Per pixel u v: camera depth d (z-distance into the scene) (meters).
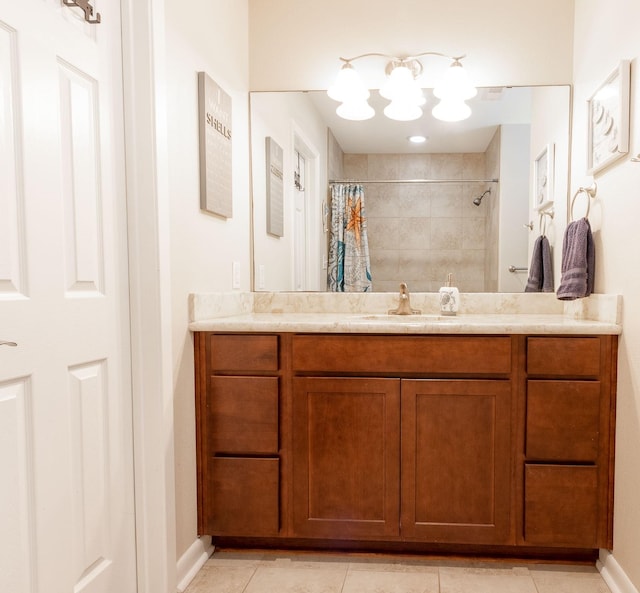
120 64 1.32
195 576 1.56
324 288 2.22
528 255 2.10
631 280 1.43
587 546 1.53
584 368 1.52
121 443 1.33
